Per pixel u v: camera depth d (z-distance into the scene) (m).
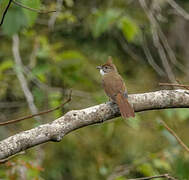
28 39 14.51
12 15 8.69
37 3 6.15
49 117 11.80
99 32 11.11
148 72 18.06
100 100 11.11
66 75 11.79
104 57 16.95
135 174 13.07
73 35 16.78
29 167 8.19
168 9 17.81
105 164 15.17
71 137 15.52
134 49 17.78
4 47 15.86
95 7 15.30
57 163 15.30
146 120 13.04
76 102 12.38
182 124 14.16
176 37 19.23
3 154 5.86
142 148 15.55
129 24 11.30
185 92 6.89
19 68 11.55
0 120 13.73
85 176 15.38
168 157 10.02
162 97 6.88
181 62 19.03
